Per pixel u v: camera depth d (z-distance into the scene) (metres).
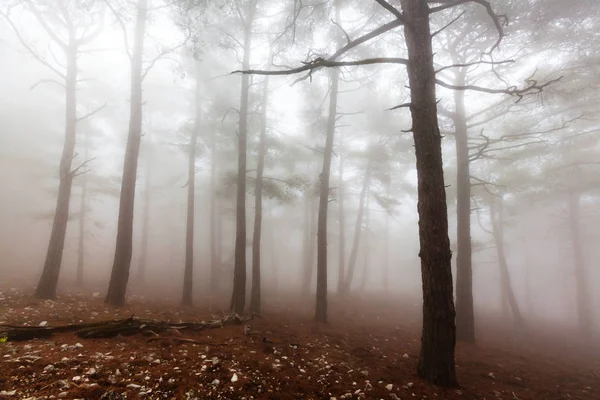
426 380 5.92
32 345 5.05
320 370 5.85
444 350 5.87
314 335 8.81
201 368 4.95
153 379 4.37
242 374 4.98
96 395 3.71
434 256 5.94
